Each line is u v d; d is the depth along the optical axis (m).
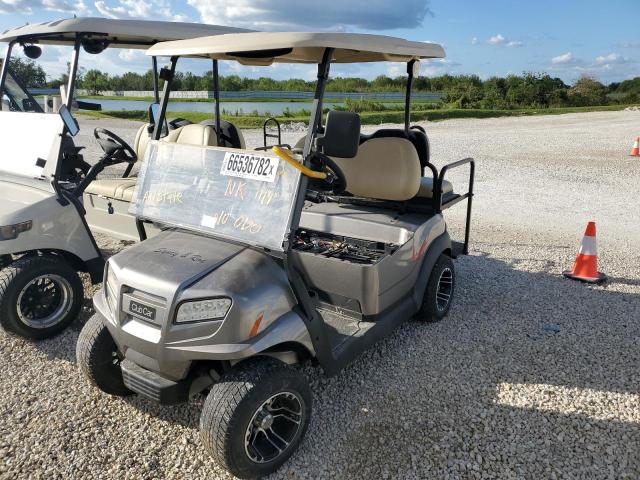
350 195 4.15
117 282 2.49
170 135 4.39
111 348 2.87
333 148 2.40
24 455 2.62
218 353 2.26
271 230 2.42
